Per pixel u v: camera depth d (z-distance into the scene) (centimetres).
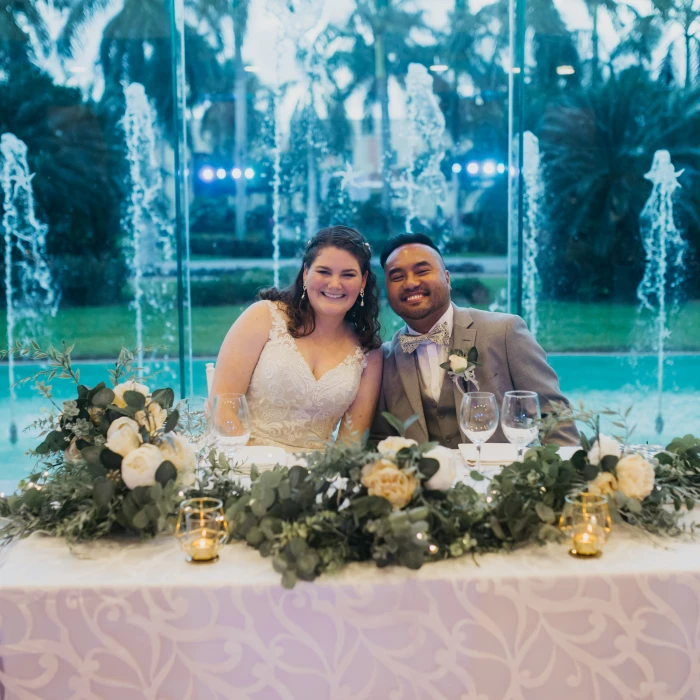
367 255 234
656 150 627
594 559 128
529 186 638
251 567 127
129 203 640
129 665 122
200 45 638
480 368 233
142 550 134
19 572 125
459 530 130
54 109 624
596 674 124
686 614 123
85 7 614
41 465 161
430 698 123
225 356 240
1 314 638
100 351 649
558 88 630
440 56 643
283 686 122
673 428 540
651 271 636
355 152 658
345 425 246
